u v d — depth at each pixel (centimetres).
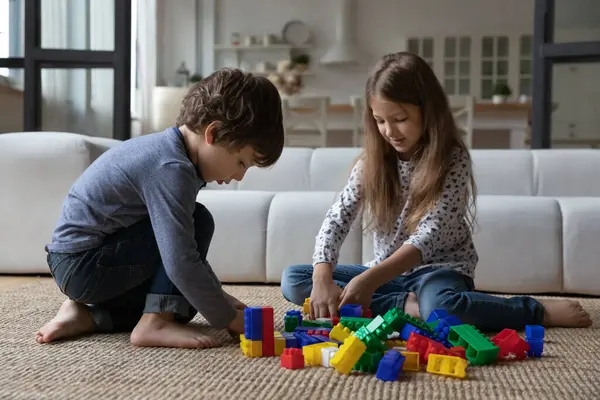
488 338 127
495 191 263
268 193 238
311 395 92
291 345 119
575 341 134
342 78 869
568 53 319
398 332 123
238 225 231
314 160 279
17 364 110
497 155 266
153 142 127
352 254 225
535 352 119
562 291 217
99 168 130
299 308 174
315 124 607
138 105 834
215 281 128
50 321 137
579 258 214
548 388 97
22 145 242
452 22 834
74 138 242
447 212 148
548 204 219
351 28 853
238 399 90
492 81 827
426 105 146
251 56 885
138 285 135
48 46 349
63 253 129
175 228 119
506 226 217
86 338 131
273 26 877
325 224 160
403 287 157
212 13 878
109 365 109
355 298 135
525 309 146
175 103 775
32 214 241
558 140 327
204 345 122
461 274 154
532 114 328
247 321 116
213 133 121
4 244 242
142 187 123
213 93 121
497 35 822
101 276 129
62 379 101
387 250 161
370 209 160
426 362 110
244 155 124
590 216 214
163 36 877
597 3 318
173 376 102
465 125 564
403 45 845
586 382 101
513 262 217
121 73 346
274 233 230
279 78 806
